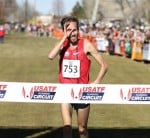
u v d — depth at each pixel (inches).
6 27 6948.8
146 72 1638.8
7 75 1480.1
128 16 7317.9
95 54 542.3
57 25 6943.9
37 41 4335.6
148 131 724.7
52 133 706.2
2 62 2014.0
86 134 557.6
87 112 546.9
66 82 545.6
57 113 872.9
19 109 911.7
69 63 543.2
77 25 540.1
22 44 3740.2
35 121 800.3
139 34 2449.6
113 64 1978.3
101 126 759.7
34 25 7362.2
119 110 910.4
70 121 534.9
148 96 544.4
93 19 5036.9
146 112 895.1
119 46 2635.3
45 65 1868.8
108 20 7578.7
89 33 3484.3
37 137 678.5
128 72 1622.8
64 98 535.8
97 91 537.0
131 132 716.7
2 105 950.4
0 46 3403.1
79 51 541.3
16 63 1966.0
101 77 544.7
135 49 2293.3
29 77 1428.4
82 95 535.8
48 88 534.9
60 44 536.1
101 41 3006.9
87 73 547.5
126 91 541.3
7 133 703.1
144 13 7111.2
